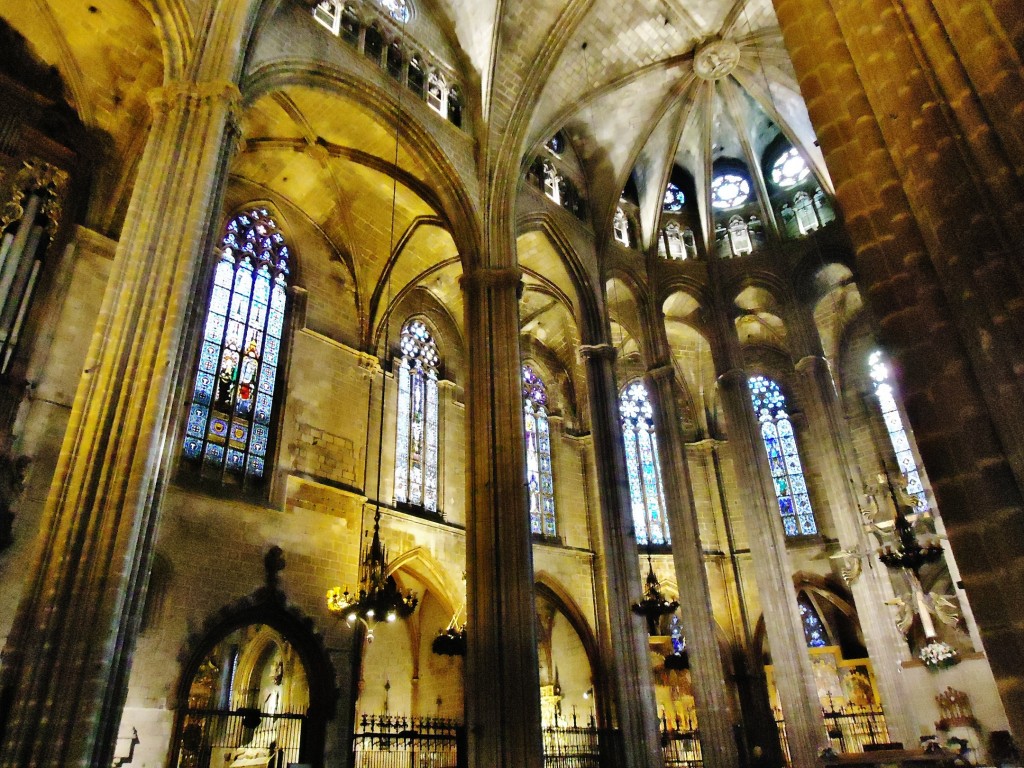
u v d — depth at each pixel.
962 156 6.70
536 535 29.42
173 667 16.47
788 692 22.91
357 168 23.25
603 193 28.64
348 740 19.22
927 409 6.52
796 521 32.59
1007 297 6.09
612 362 25.80
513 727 15.77
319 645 19.52
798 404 34.41
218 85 14.48
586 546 30.84
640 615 21.19
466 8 23.83
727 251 30.75
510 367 20.03
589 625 29.09
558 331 33.44
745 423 27.08
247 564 18.77
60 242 17.33
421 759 24.34
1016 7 6.61
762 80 27.33
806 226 29.98
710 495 34.06
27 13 17.22
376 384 24.80
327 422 22.64
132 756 15.05
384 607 16.89
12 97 17.03
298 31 18.48
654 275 29.31
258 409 21.06
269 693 24.59
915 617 23.44
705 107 28.61
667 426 26.86
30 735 8.96
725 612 31.73
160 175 13.38
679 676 29.69
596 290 26.78
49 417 16.03
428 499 25.30
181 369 12.00
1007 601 5.66
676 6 25.08
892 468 30.52
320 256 24.67
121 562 10.14
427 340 28.11
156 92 14.46
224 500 18.84
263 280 22.72
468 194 22.05
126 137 19.30
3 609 14.21
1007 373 5.96
